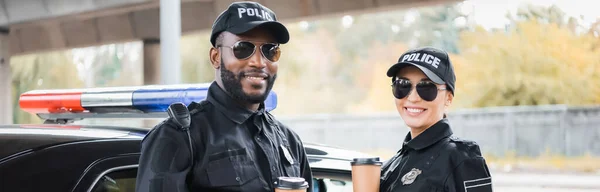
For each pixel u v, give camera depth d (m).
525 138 17.05
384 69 30.59
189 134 1.95
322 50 37.44
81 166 2.07
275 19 2.19
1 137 2.15
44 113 2.96
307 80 36.62
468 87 21.75
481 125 17.66
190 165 1.95
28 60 32.34
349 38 38.16
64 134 2.24
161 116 2.67
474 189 2.11
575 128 16.53
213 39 2.13
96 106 2.76
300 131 20.62
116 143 2.21
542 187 12.94
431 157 2.18
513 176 14.38
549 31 21.22
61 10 13.45
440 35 37.03
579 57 20.75
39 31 18.56
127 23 15.55
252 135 2.11
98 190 2.06
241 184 1.99
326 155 2.80
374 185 2.18
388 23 38.09
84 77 42.28
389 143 19.22
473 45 22.34
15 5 14.34
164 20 7.32
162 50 7.32
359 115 19.75
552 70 20.94
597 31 21.22
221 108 2.07
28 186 1.98
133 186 2.15
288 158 2.19
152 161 1.90
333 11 12.19
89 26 16.92
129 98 2.60
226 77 2.08
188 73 34.41
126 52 42.78
